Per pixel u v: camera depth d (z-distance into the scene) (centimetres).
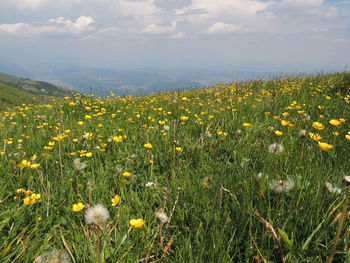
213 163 96
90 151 115
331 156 87
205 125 142
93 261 53
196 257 52
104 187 83
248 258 53
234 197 66
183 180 83
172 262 55
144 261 58
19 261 56
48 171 95
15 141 131
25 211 72
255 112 163
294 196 63
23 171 96
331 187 64
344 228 54
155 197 79
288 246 51
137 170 100
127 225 66
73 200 79
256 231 56
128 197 78
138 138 133
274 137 108
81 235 64
